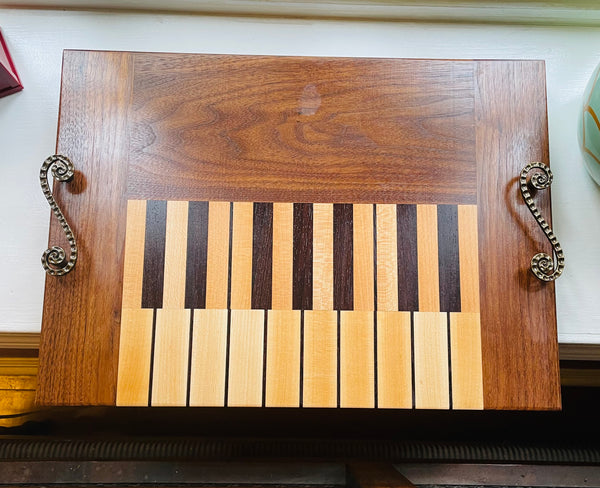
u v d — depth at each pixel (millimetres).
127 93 842
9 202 938
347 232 824
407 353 804
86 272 806
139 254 812
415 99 853
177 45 981
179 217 821
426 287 817
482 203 836
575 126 979
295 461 947
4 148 949
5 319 909
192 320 801
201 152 834
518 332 812
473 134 848
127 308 801
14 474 924
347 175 835
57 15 983
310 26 993
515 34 1002
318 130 843
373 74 855
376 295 813
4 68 921
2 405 1359
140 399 785
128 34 981
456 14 986
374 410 1345
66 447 1044
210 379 792
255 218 824
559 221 956
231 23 989
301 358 799
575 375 1281
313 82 851
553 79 992
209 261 814
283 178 833
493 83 860
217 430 1332
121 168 828
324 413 1342
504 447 1098
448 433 1337
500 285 821
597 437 1342
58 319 795
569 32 1005
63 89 838
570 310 938
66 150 828
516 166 845
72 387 785
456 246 827
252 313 805
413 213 831
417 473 954
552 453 1088
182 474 929
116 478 927
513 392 800
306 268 815
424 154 842
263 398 791
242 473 931
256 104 845
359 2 974
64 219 799
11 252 925
